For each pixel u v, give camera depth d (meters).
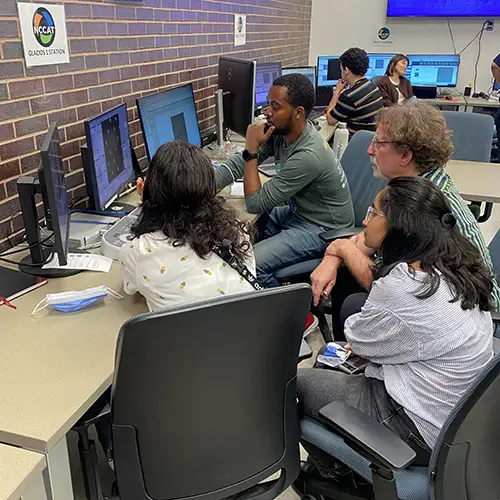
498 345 1.52
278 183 2.35
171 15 2.86
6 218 1.84
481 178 2.94
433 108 1.86
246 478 1.24
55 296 1.46
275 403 1.23
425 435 1.24
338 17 6.38
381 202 1.36
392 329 1.23
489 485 1.14
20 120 1.86
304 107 2.33
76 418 1.08
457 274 1.23
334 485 1.53
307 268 2.42
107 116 1.99
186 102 2.79
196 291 1.33
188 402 1.09
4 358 1.25
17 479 0.93
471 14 5.99
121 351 0.97
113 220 2.03
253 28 4.20
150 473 1.14
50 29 1.94
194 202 1.34
